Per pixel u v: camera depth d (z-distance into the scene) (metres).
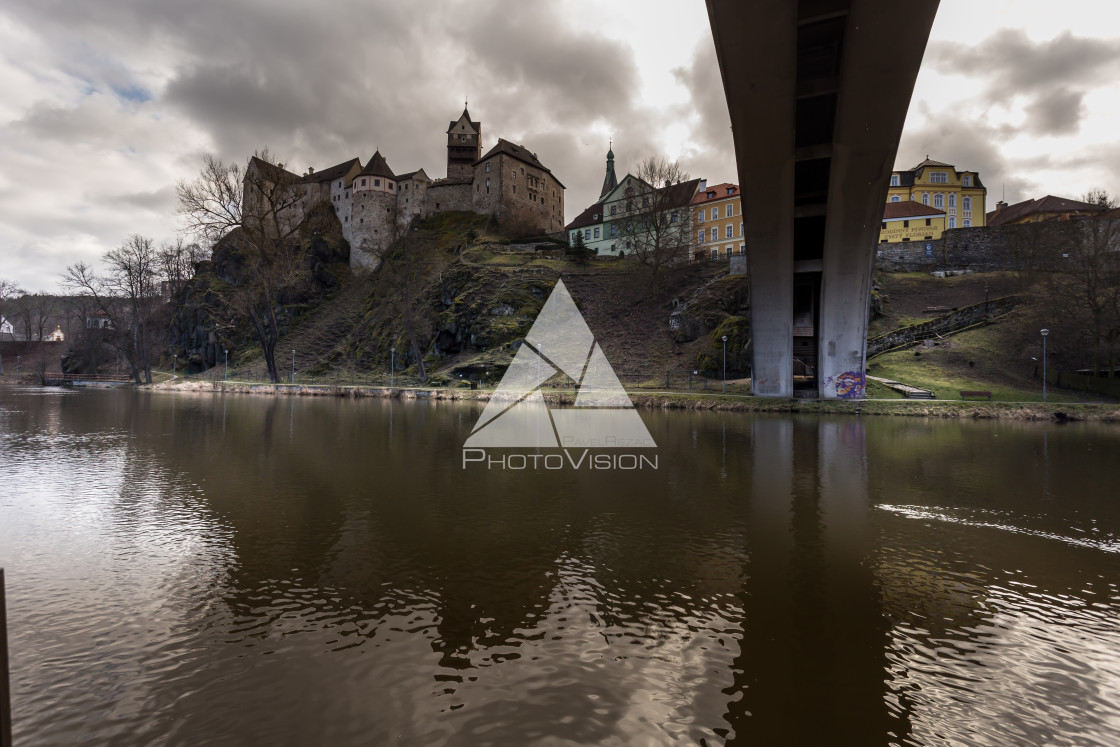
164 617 6.29
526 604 6.74
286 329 79.81
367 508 11.14
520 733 4.30
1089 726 4.55
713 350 46.00
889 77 22.42
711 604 6.80
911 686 5.10
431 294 69.12
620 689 4.96
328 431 23.61
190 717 4.47
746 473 15.11
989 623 6.41
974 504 11.84
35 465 15.39
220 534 9.37
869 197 29.53
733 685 5.07
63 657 5.39
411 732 4.30
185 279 88.25
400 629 6.07
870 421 28.61
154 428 24.25
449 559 8.27
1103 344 35.28
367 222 95.50
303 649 5.59
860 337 34.59
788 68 22.06
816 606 6.79
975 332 43.66
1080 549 8.99
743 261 55.31
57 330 122.44
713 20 20.61
